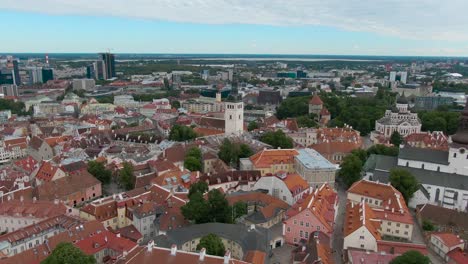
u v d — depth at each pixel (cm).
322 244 11950
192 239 12106
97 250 12231
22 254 11469
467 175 17750
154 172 19912
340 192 19275
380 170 19325
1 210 15638
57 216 14712
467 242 12988
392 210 14412
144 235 14512
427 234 14075
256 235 12131
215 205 13988
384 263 10962
